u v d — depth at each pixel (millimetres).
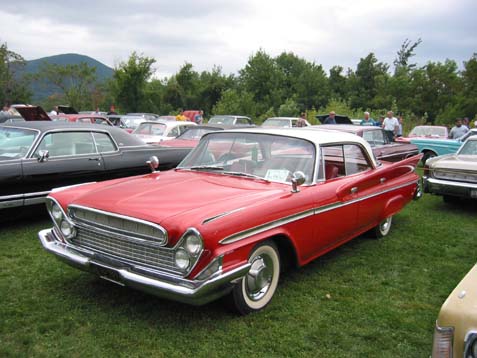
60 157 6309
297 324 3580
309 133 4629
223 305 3707
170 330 3406
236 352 3156
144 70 43250
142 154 7332
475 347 2109
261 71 64250
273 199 3691
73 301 3861
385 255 5352
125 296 3971
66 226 3838
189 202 3465
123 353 3102
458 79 49344
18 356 3029
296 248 3949
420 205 8406
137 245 3361
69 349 3131
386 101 51750
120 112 43875
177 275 3166
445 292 4328
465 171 7469
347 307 3916
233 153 4508
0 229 6020
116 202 3533
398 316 3781
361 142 5156
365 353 3211
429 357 3174
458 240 6102
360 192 4883
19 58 52750
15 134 6316
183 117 23438
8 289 4098
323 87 66438
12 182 5734
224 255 3162
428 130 16750
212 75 59688
